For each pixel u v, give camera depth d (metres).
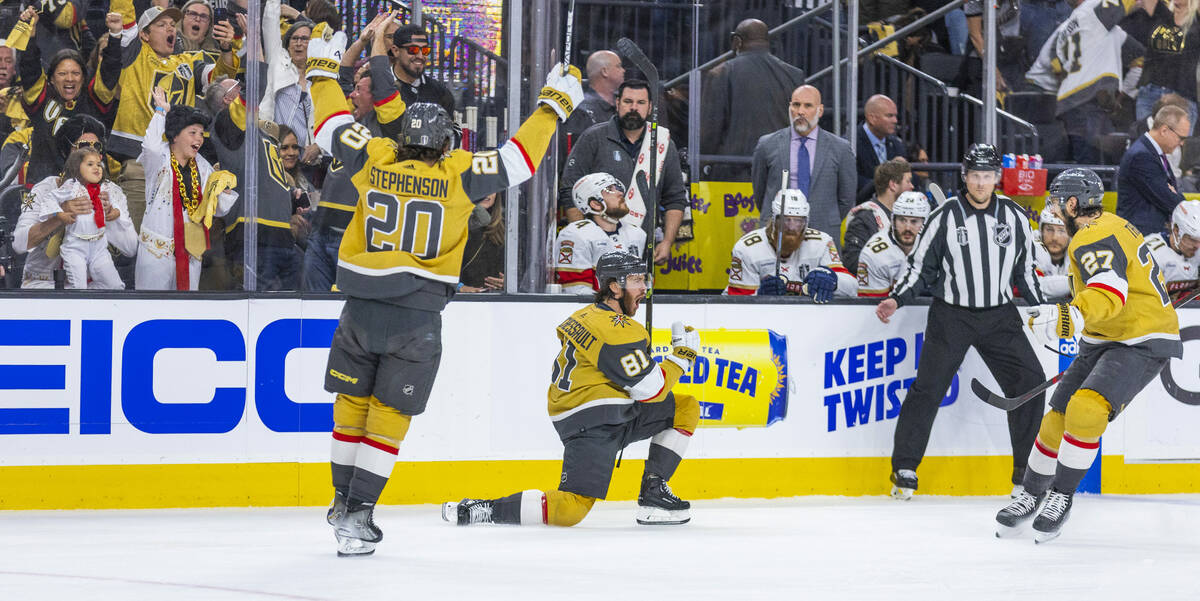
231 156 11.66
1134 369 9.55
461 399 11.36
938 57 14.53
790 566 8.09
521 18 11.99
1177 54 14.22
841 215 13.41
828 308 12.09
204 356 11.01
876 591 7.23
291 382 11.16
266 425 11.11
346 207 11.86
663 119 13.90
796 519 10.57
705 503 11.59
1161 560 8.62
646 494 10.23
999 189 13.75
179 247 11.60
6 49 11.21
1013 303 12.05
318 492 11.20
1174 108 14.12
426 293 8.36
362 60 11.93
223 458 11.03
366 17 11.91
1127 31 14.17
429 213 8.30
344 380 8.52
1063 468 9.41
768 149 13.34
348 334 8.45
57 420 10.75
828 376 12.10
